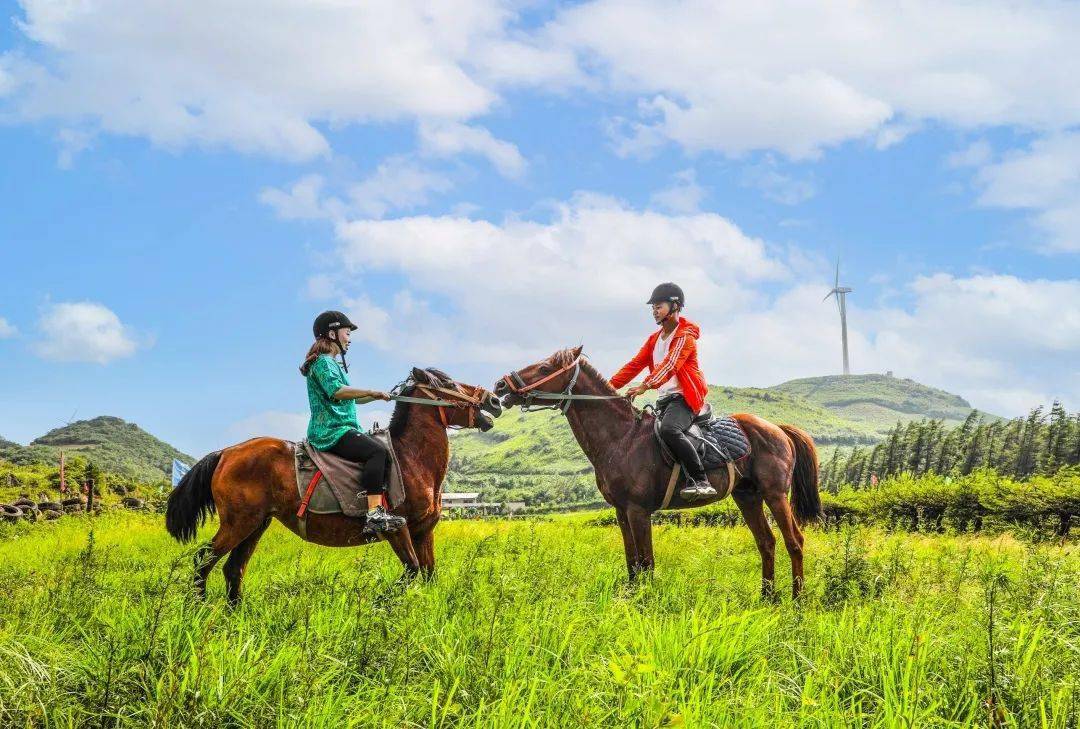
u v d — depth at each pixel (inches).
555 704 162.2
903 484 898.1
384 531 285.1
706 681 175.5
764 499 359.6
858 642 202.7
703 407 346.6
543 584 264.7
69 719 149.9
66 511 950.4
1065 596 230.2
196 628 189.5
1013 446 1895.9
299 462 286.2
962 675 180.5
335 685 175.2
